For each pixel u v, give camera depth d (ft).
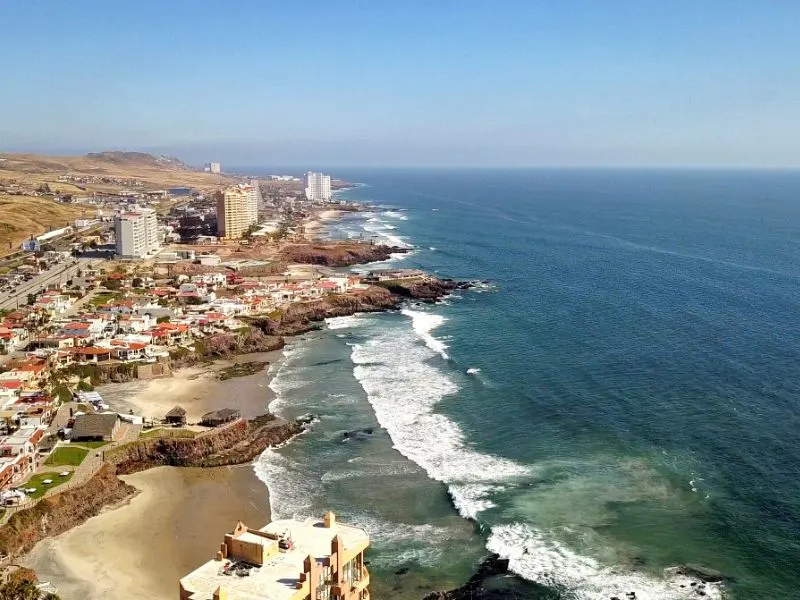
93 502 322.14
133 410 437.99
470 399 446.60
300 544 195.72
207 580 177.27
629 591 251.19
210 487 344.08
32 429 369.50
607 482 330.34
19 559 277.64
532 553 276.21
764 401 422.82
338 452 376.68
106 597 254.47
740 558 268.82
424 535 293.02
